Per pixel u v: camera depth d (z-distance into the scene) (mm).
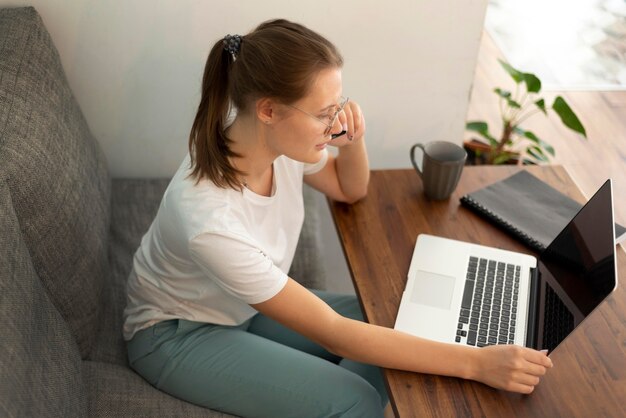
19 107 1499
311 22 1907
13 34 1668
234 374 1454
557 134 3053
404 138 2182
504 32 3777
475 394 1259
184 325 1506
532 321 1396
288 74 1216
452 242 1564
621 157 2939
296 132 1280
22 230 1383
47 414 1196
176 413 1456
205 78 1323
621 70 3496
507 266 1507
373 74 2027
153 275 1498
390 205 1679
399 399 1248
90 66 1896
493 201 1653
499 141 2699
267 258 1332
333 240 2344
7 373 1089
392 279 1487
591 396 1252
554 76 3441
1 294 1162
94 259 1598
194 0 1820
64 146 1576
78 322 1523
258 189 1428
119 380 1513
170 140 2064
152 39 1871
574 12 3945
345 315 1671
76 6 1793
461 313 1407
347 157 1606
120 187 2025
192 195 1327
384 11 1912
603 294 1212
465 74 2062
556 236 1488
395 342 1299
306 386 1428
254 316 1689
